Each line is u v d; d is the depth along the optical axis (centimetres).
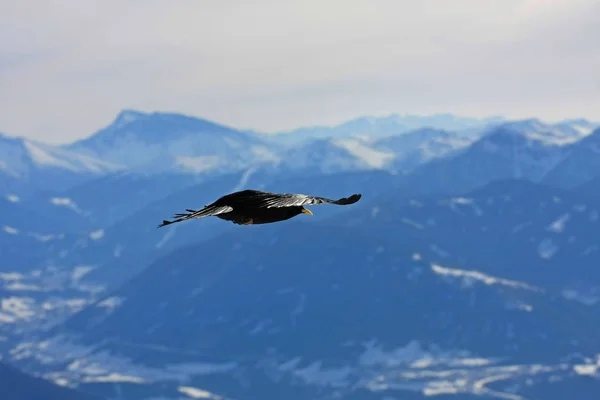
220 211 1384
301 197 1389
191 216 1383
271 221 1478
